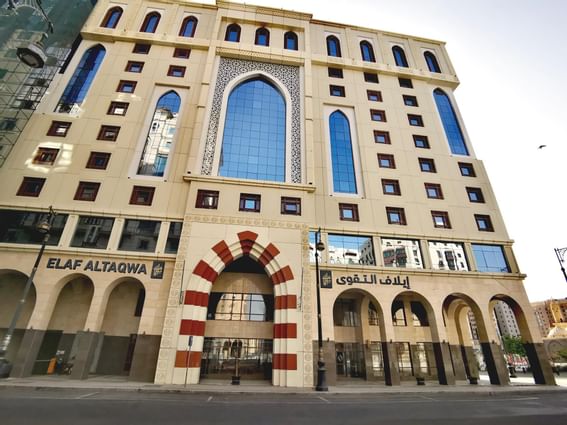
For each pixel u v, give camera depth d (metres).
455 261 22.16
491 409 9.86
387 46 32.88
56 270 17.55
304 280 18.92
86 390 12.37
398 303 25.23
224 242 19.11
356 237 21.83
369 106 28.03
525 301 21.08
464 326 25.27
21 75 22.86
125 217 19.55
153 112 24.16
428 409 9.77
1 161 20.09
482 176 26.09
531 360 19.88
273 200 21.11
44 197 19.38
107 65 25.66
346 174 24.45
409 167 25.36
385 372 18.30
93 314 16.89
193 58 27.34
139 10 29.67
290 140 24.25
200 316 17.33
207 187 20.69
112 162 21.41
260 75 27.14
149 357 16.41
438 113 29.09
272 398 12.19
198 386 14.74
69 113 23.02
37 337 16.12
